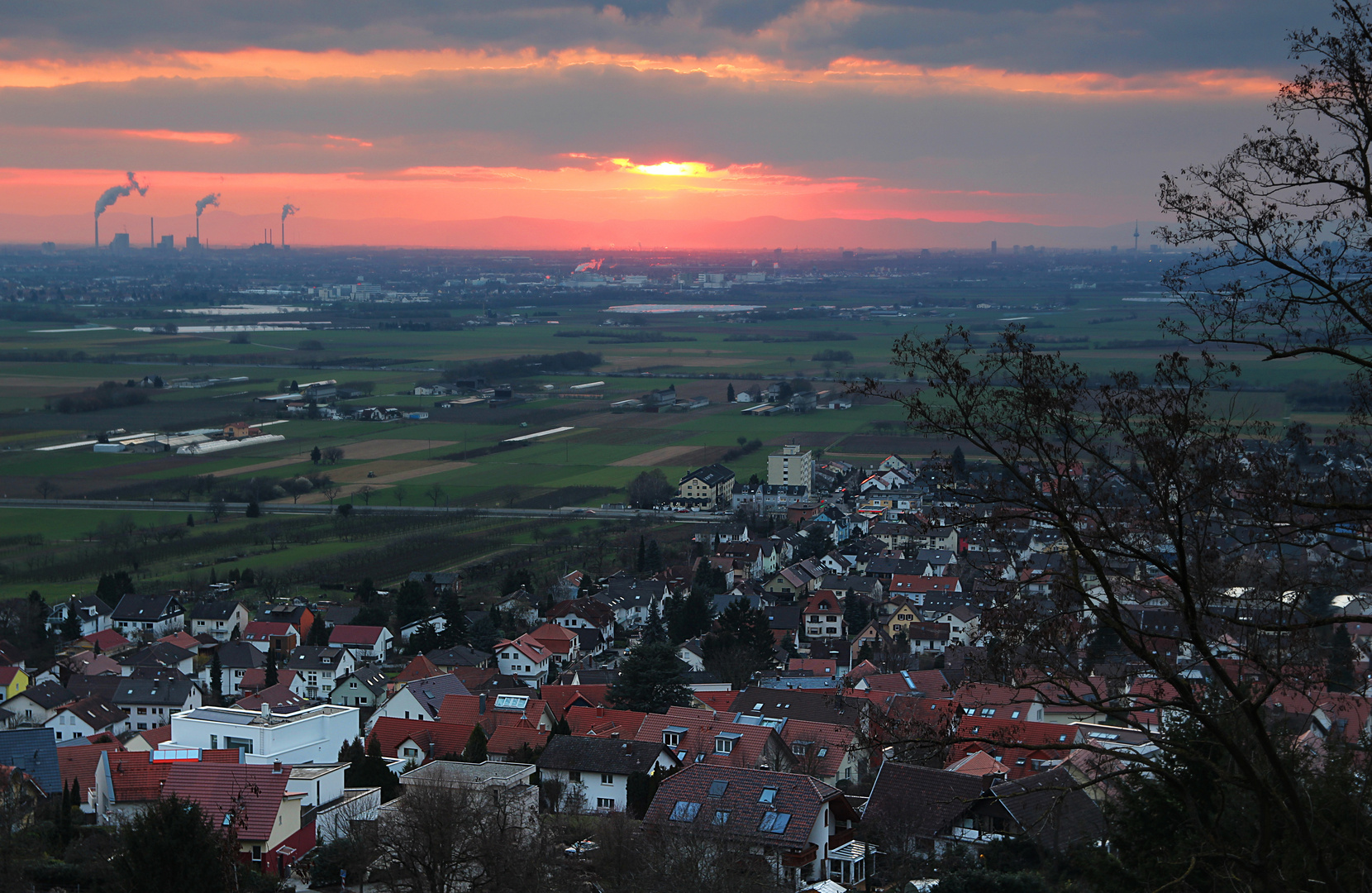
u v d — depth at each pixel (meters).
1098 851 44.41
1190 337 37.22
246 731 91.12
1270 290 36.25
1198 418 35.59
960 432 37.25
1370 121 34.94
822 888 70.06
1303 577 39.16
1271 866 35.06
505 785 82.19
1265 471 36.72
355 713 99.25
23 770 86.69
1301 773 40.06
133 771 81.69
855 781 101.44
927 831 77.56
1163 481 35.22
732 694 129.12
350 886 69.12
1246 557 41.53
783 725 106.06
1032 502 37.34
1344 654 50.97
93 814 83.62
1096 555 37.66
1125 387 36.62
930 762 93.94
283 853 72.50
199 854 55.00
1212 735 35.56
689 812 75.69
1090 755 85.62
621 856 68.75
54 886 66.50
